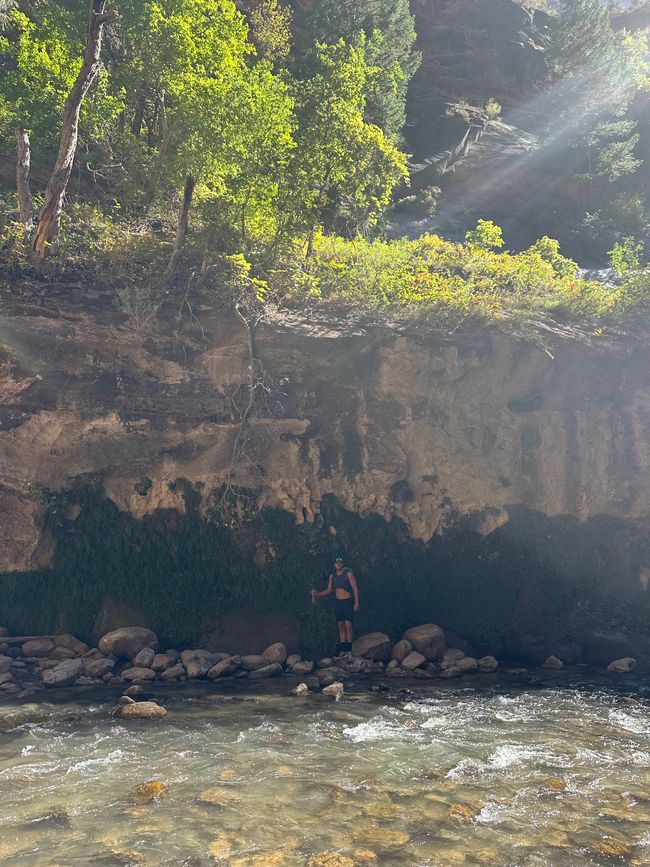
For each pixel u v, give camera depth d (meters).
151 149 17.30
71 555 13.18
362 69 16.48
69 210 16.28
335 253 17.61
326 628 13.34
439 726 8.82
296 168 15.59
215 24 15.27
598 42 43.09
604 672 12.31
